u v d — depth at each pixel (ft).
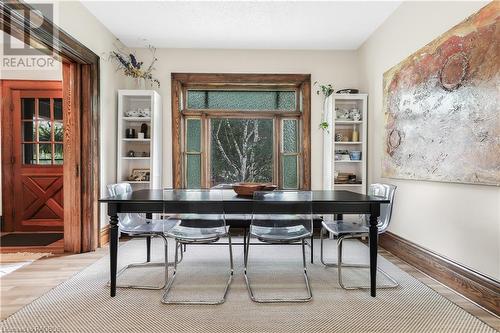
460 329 6.03
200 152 15.47
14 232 14.65
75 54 10.30
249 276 8.97
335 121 13.84
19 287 8.01
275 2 10.91
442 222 8.62
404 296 7.57
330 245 12.77
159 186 14.38
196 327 6.08
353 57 15.24
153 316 6.51
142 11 11.47
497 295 6.66
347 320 6.37
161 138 14.78
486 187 7.04
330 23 12.45
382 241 12.24
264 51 15.11
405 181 10.63
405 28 10.64
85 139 11.25
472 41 7.34
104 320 6.33
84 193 11.26
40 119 14.90
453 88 8.02
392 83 11.35
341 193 9.57
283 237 7.83
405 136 10.44
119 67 13.98
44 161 14.94
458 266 7.88
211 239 7.89
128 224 9.15
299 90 15.56
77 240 11.18
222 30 13.08
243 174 15.66
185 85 15.43
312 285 8.28
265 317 6.49
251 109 15.56
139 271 9.31
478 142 7.15
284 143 15.66
